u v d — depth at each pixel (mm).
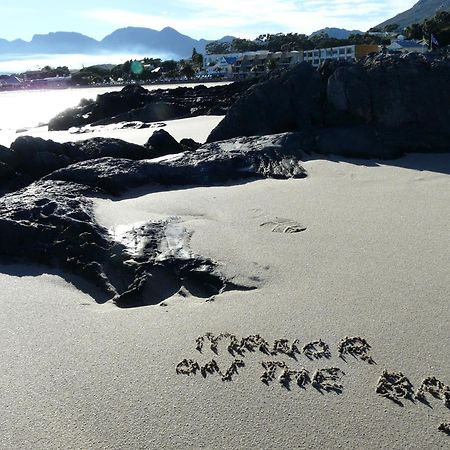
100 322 7992
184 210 12273
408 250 9938
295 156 16516
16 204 11430
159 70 116562
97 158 16547
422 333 7379
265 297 8477
